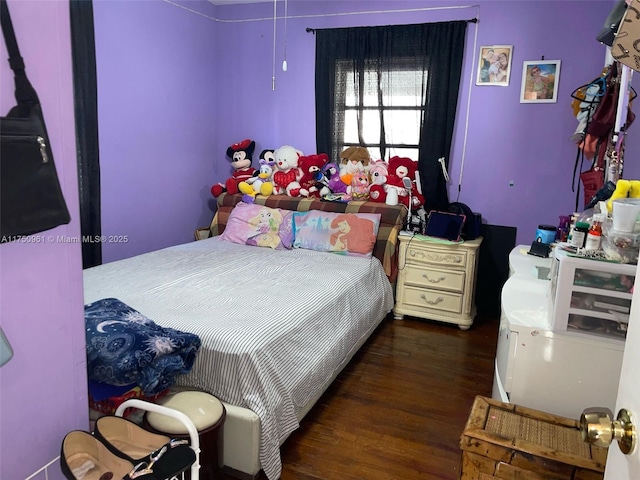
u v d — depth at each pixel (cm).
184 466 112
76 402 111
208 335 184
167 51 360
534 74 335
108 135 318
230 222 371
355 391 250
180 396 168
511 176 353
